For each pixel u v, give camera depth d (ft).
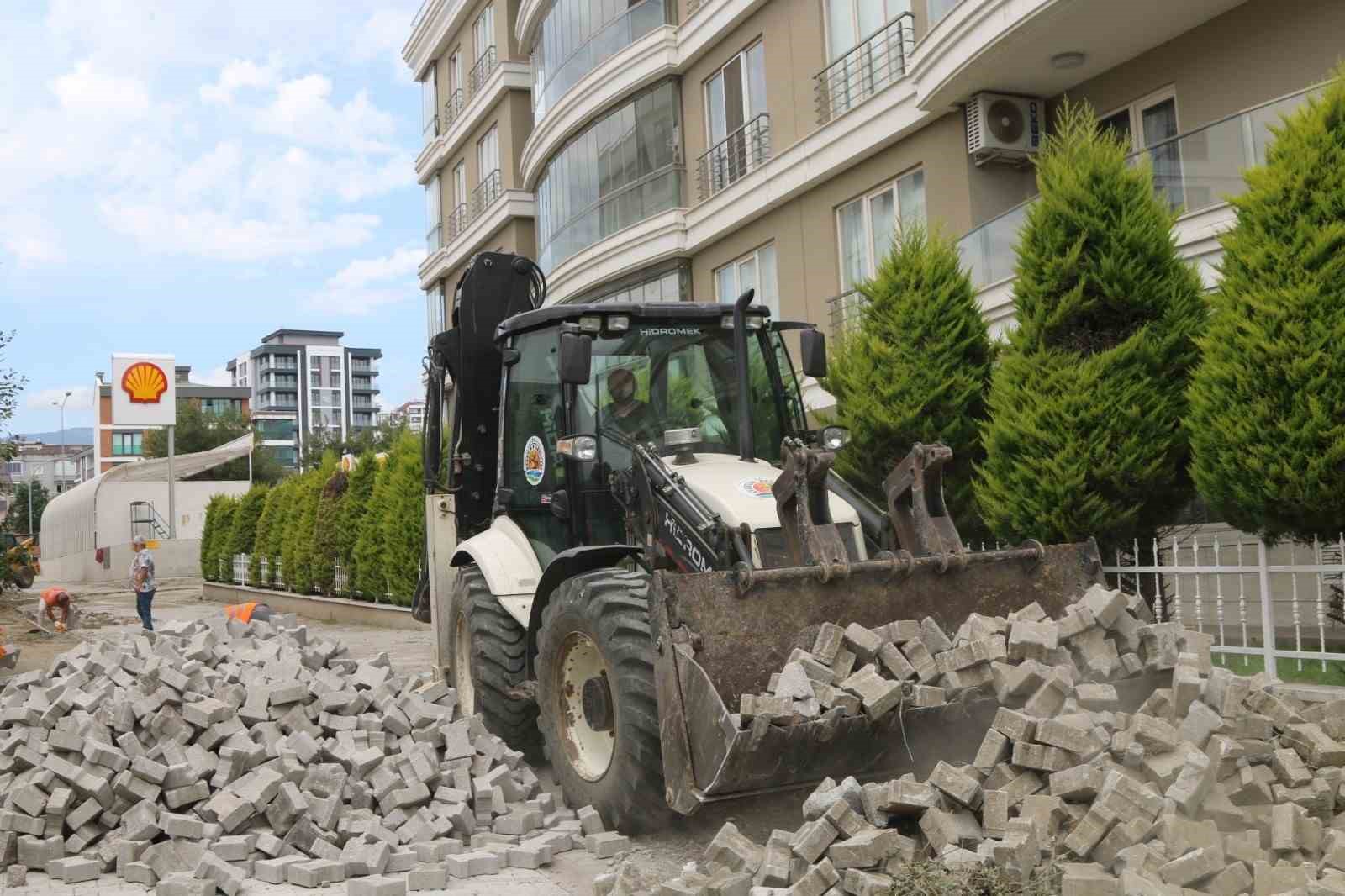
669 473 20.75
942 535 19.04
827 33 57.67
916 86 48.80
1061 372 27.73
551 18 81.56
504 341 26.76
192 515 145.79
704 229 67.97
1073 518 27.25
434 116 113.29
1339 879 12.87
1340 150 23.53
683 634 16.88
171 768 19.76
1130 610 18.06
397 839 19.12
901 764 16.87
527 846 18.89
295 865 17.97
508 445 25.88
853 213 57.11
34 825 19.51
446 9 106.42
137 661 23.27
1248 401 24.32
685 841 19.04
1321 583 24.58
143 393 127.03
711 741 15.90
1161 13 39.83
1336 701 17.44
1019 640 16.72
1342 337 22.65
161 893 17.37
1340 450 22.36
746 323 23.94
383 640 55.77
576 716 20.59
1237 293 25.18
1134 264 27.66
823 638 16.78
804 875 14.38
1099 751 14.92
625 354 23.80
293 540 80.64
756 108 64.08
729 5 64.39
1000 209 48.70
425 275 117.70
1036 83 46.03
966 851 13.80
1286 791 15.26
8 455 67.77
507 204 93.81
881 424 31.99
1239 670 27.37
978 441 31.86
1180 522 30.83
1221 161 36.32
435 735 21.84
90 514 144.25
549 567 21.22
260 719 21.58
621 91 72.95
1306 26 37.17
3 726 22.11
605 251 74.90
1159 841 13.64
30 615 75.77
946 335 32.12
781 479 18.65
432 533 30.37
